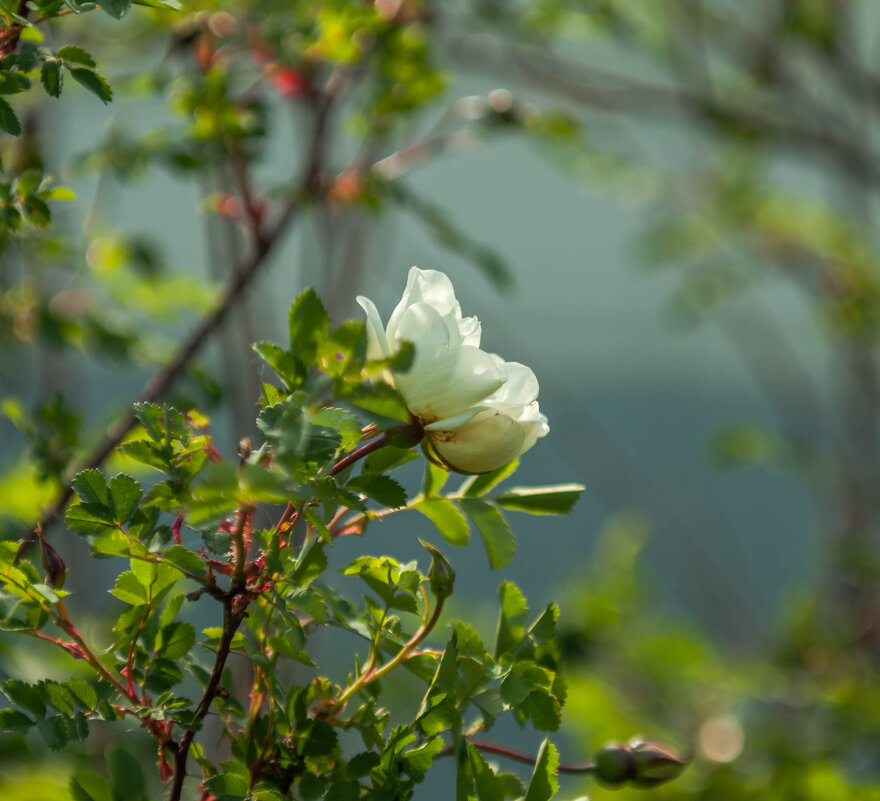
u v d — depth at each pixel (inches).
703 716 89.1
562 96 95.9
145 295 63.0
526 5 74.7
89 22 61.1
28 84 49.6
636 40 93.6
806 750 80.7
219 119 57.7
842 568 104.9
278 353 48.8
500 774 50.2
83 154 58.9
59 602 49.5
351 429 48.4
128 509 48.9
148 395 57.4
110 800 49.5
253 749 49.9
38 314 59.1
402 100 61.1
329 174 60.6
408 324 49.2
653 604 99.0
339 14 58.5
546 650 50.5
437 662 50.1
